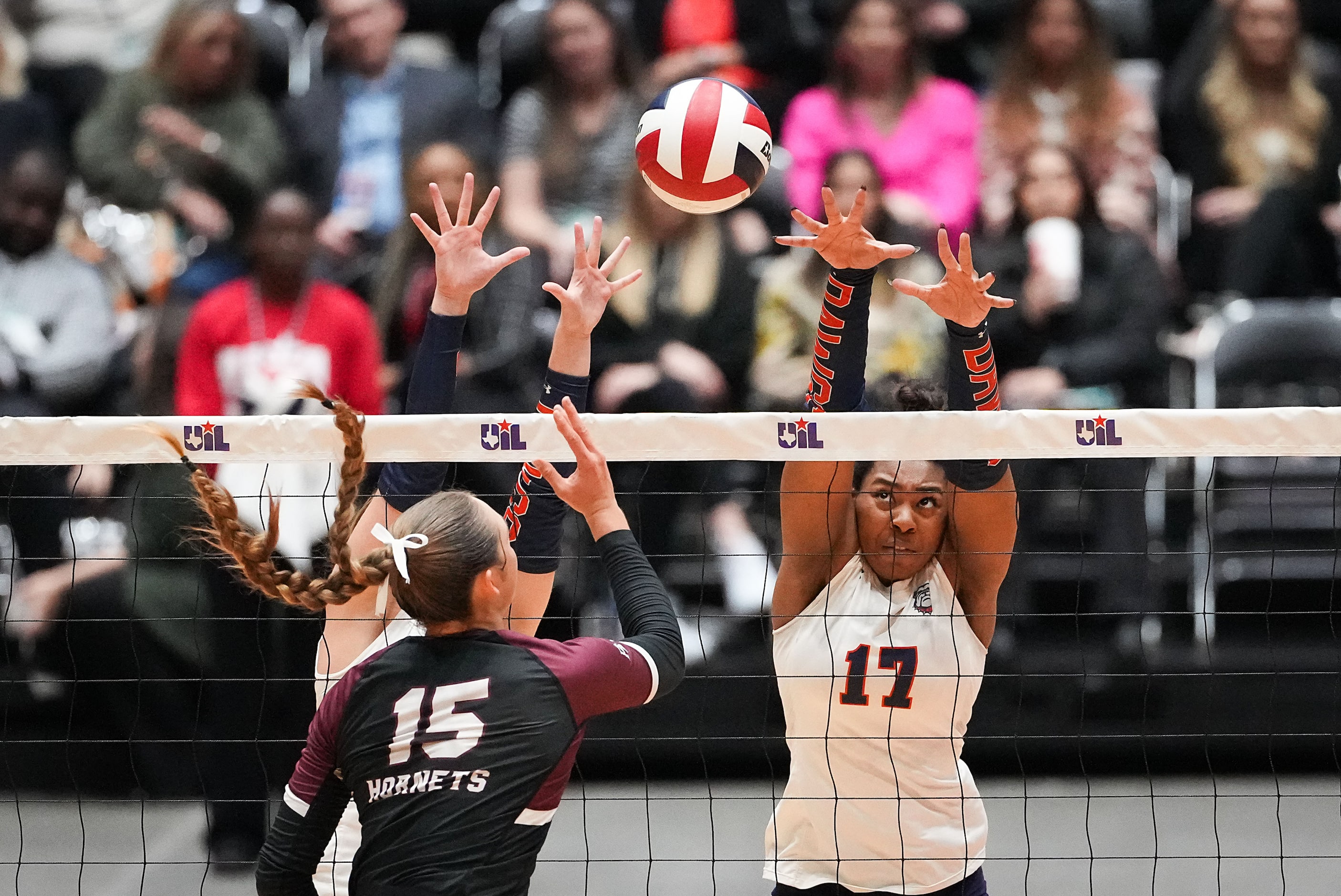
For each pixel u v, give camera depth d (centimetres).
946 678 1211
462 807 894
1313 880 1850
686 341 2381
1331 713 2255
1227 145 2698
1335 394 2311
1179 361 2494
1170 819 2070
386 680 941
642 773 2288
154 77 2705
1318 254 2683
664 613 992
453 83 2752
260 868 938
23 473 2252
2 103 2798
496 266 1180
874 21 2616
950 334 1149
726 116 1317
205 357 2156
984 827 1233
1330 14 3086
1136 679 2259
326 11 2798
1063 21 2595
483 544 948
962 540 1231
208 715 2072
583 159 2620
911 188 2609
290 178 2728
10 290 2450
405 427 1133
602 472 1016
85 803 2219
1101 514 2309
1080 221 2427
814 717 1235
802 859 1245
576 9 2616
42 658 2170
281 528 1944
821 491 1205
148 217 2694
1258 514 2348
